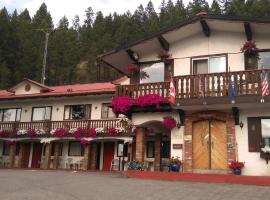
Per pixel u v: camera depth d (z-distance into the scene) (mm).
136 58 18312
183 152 16172
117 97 17422
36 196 10789
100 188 12328
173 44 17750
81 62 65500
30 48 55844
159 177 14812
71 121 28391
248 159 15094
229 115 15719
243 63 16234
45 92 30953
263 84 14273
